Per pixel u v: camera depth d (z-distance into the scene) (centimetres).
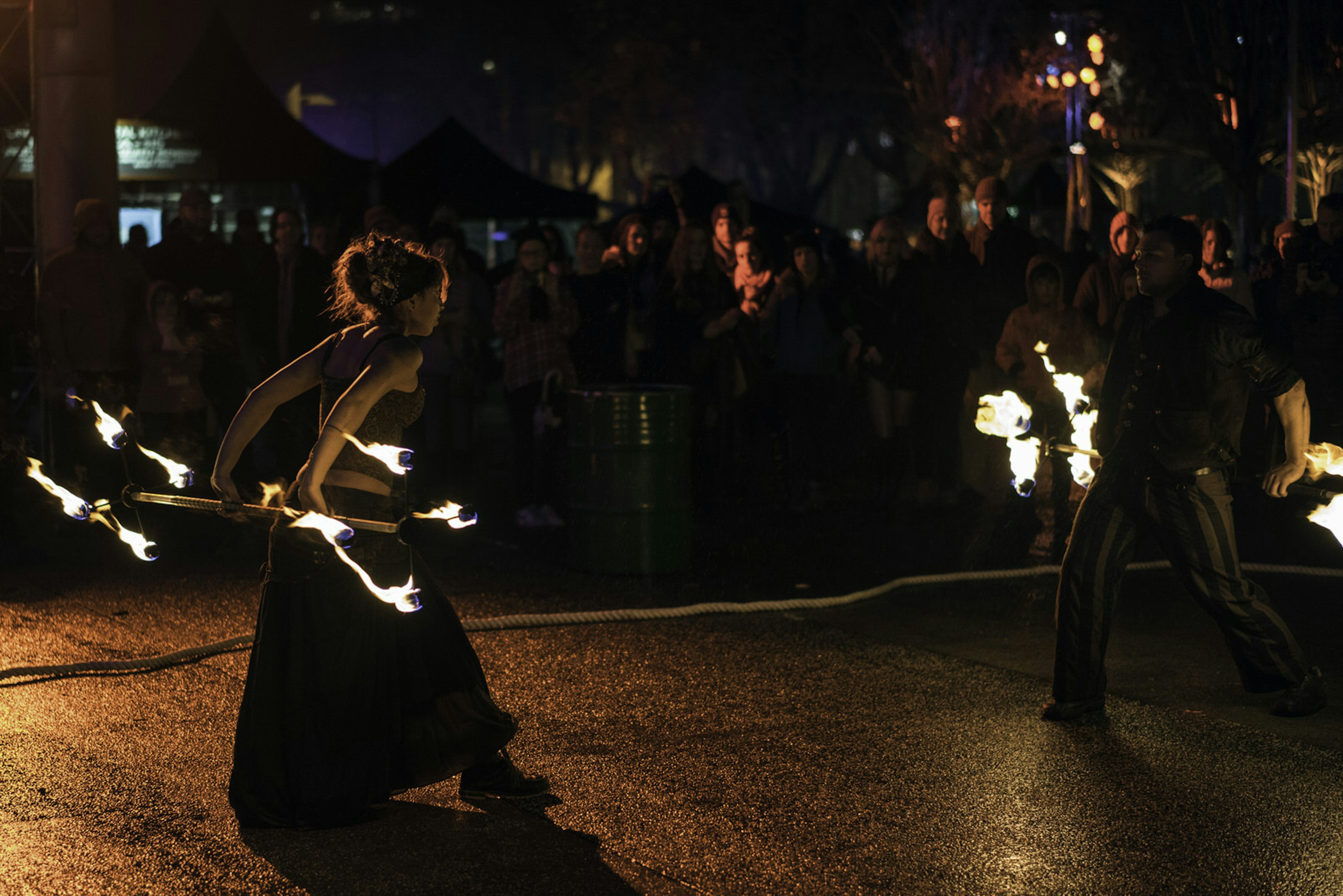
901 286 1081
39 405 1256
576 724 562
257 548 942
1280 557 895
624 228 1103
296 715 441
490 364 1734
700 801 477
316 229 1198
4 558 903
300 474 435
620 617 734
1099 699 563
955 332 1068
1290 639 560
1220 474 545
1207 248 1002
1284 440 549
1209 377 532
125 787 487
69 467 1033
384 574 443
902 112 3703
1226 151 1900
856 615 751
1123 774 500
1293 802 472
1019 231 1077
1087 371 970
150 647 687
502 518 1062
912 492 1163
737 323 1065
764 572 865
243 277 1090
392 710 445
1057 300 977
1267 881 409
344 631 439
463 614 755
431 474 1063
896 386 1088
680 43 3722
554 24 4675
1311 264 939
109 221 987
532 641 692
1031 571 847
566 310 1019
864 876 414
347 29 5819
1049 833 446
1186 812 463
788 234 2020
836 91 3653
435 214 1087
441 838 442
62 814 461
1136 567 858
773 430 1105
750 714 575
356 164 2145
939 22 3153
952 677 630
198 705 586
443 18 5741
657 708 584
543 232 1181
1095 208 2439
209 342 1042
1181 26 1994
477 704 460
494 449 1498
